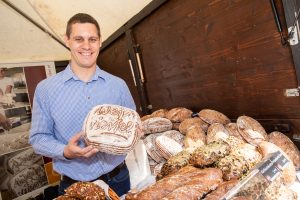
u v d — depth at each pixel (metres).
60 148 1.31
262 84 1.49
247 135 1.36
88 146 1.16
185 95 2.19
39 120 1.45
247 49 1.51
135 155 1.72
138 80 2.68
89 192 1.06
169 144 1.63
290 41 1.22
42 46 3.04
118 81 1.62
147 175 1.68
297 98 1.32
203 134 1.65
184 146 1.66
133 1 2.12
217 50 1.72
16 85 3.44
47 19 2.43
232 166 1.08
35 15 2.38
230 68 1.67
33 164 3.55
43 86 1.45
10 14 2.35
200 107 2.06
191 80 2.06
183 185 1.01
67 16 2.36
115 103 1.57
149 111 2.76
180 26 1.98
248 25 1.46
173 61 2.19
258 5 1.37
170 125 1.96
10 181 3.39
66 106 1.44
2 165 3.34
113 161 1.52
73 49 1.35
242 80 1.60
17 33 2.63
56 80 1.46
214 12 1.65
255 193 0.81
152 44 2.39
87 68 1.44
